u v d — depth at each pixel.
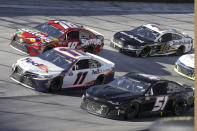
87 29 65.81
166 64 67.62
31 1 99.81
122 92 38.16
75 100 42.50
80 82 46.88
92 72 48.09
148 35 70.75
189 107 43.91
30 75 42.75
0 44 62.03
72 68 45.59
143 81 40.19
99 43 64.06
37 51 55.84
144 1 124.81
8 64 52.44
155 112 40.09
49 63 45.75
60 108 37.28
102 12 101.81
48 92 44.03
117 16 100.56
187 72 60.19
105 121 34.66
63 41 58.38
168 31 72.38
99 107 36.72
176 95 41.69
